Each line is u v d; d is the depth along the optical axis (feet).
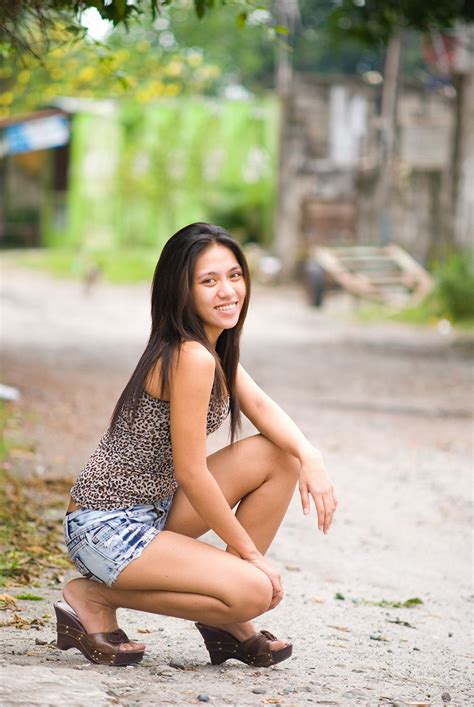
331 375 54.19
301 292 112.37
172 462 12.82
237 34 156.25
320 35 167.32
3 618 15.65
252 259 121.60
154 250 136.98
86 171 142.61
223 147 131.44
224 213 129.90
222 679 12.91
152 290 12.91
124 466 12.66
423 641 17.08
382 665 15.19
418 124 112.57
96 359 57.41
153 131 135.44
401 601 19.83
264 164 127.85
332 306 96.94
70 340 67.67
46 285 111.55
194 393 12.36
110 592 13.01
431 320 83.25
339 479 30.55
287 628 16.97
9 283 110.73
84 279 112.47
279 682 13.00
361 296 94.32
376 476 31.22
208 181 132.36
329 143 119.75
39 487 26.32
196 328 12.63
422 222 113.70
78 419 37.32
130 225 140.46
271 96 126.93
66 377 48.55
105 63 20.43
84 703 10.47
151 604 12.76
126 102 130.52
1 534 21.17
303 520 25.71
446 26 51.75
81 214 144.05
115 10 17.79
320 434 37.52
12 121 88.84
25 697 10.41
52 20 19.39
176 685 12.11
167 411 12.55
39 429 34.71
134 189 134.21
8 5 17.99
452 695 13.67
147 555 12.52
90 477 12.77
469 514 27.37
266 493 13.25
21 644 14.05
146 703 10.94
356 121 119.24
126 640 13.26
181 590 12.56
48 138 121.90
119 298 102.99
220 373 12.73
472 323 81.20
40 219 149.48
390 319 85.66
